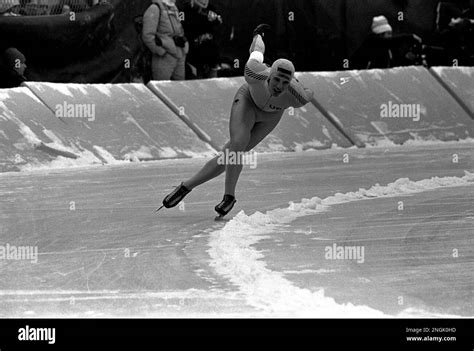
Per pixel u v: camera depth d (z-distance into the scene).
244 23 30.30
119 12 26.94
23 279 10.29
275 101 14.38
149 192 17.61
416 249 11.82
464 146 29.53
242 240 12.35
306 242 12.23
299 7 31.48
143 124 25.44
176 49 27.95
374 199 16.64
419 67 34.00
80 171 21.42
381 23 32.78
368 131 29.97
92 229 13.50
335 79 31.34
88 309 8.92
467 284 9.87
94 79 26.38
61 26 25.34
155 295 9.42
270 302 9.05
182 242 12.37
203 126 26.67
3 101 22.94
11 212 15.12
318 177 20.08
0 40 24.38
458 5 35.47
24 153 21.92
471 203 16.02
